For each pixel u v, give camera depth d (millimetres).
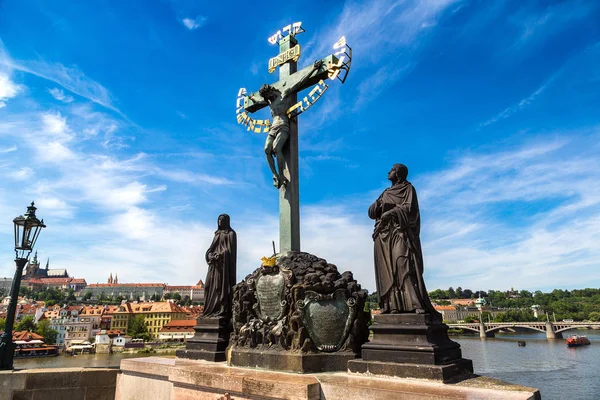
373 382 7293
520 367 56594
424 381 7180
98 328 151500
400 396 6496
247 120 14664
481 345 92500
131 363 11477
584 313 165250
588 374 50188
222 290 12477
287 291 9906
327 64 12250
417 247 8555
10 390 11258
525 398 5867
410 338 7812
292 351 9117
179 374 9648
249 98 14594
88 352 112625
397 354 7777
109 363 75875
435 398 6168
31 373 11516
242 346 10289
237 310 10875
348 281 9859
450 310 156875
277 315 9984
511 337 123688
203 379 9000
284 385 7480
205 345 11695
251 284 10727
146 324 160125
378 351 8055
